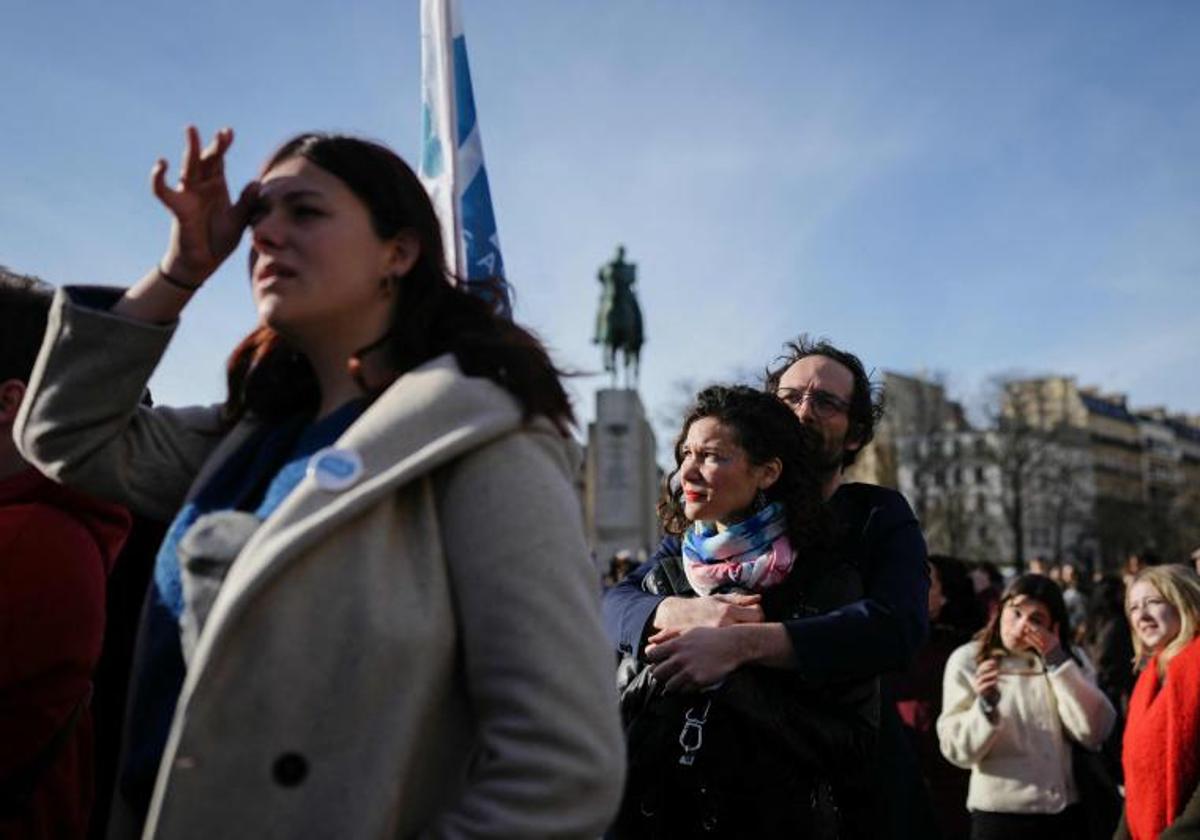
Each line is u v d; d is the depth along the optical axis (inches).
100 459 75.7
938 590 210.4
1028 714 171.3
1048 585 174.7
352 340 70.7
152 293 73.6
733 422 106.2
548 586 59.8
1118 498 2866.6
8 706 82.4
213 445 80.9
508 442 63.0
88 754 93.3
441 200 117.6
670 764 97.1
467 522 61.1
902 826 112.8
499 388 64.1
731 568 104.2
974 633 211.2
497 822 55.9
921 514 2144.4
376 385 69.0
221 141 70.7
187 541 64.2
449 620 61.2
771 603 103.1
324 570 58.7
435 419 61.4
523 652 58.4
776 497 108.3
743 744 95.4
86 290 75.1
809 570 104.8
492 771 57.3
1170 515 3065.9
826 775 98.7
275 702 57.1
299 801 56.4
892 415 2327.8
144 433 79.6
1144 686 145.5
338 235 67.3
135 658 67.6
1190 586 147.2
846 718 100.4
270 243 67.7
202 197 72.0
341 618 58.0
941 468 2161.7
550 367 68.1
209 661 56.9
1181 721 133.7
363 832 55.8
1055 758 169.5
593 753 57.7
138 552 106.6
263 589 57.7
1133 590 154.8
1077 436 3046.3
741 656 93.7
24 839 83.5
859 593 105.2
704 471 106.2
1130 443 4303.6
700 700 97.0
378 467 59.8
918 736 197.0
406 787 59.7
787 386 123.2
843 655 95.1
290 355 76.5
